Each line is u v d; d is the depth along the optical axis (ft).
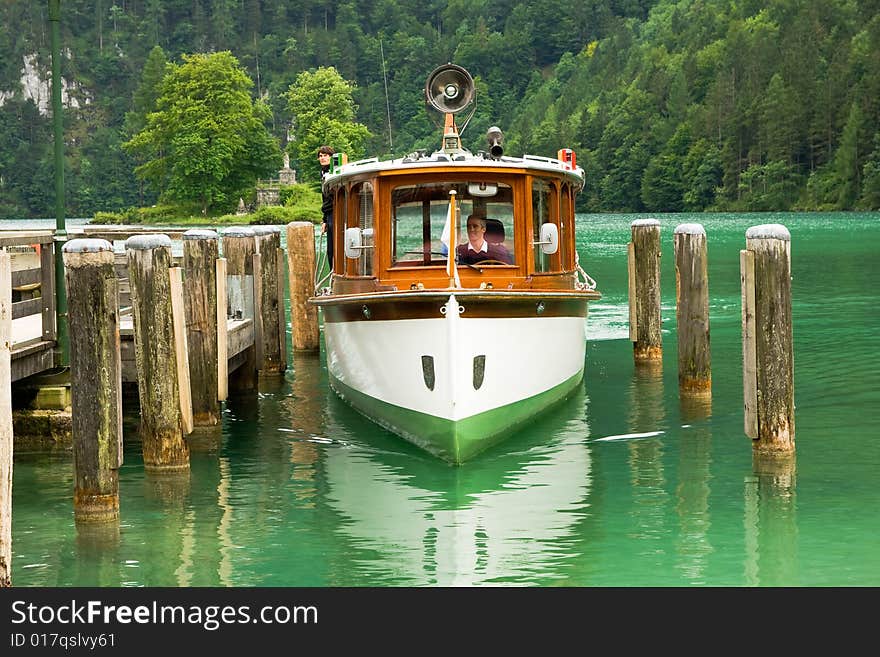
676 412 45.93
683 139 494.18
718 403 47.52
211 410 42.32
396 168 39.60
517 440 41.57
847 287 95.25
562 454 39.42
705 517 31.76
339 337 45.24
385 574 28.04
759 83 475.72
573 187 45.73
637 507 32.89
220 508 33.30
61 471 37.52
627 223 331.77
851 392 48.73
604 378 54.19
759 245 36.09
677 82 536.83
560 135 581.53
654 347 57.11
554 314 42.01
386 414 41.60
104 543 30.14
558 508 33.01
